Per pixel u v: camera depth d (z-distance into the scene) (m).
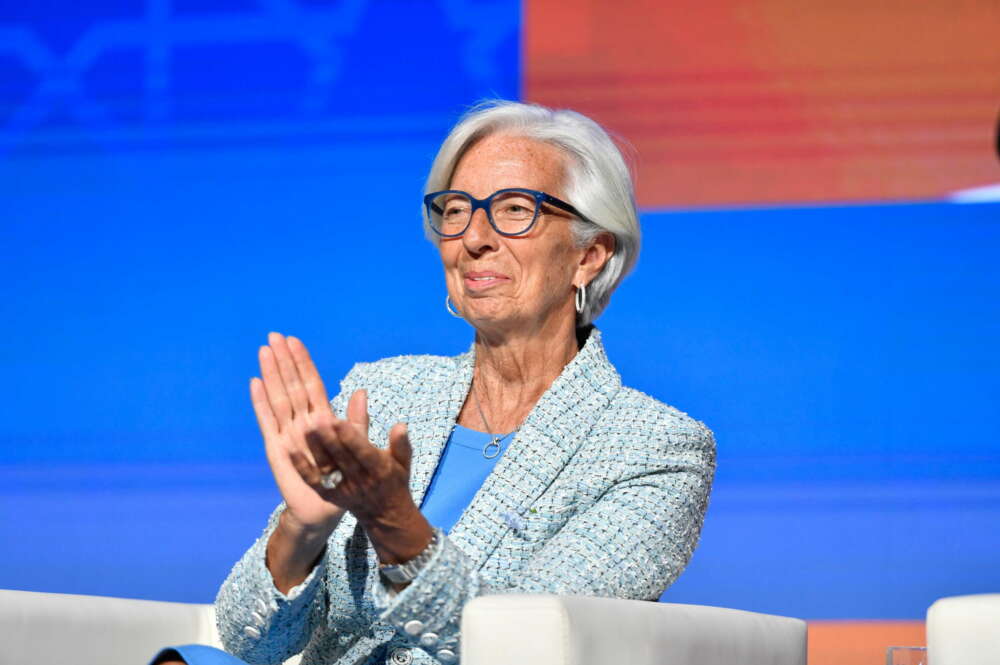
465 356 6.93
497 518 6.10
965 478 14.02
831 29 14.59
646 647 4.99
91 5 15.73
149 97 15.59
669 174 14.70
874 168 14.47
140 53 15.65
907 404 14.19
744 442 14.30
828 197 14.49
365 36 15.27
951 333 14.23
